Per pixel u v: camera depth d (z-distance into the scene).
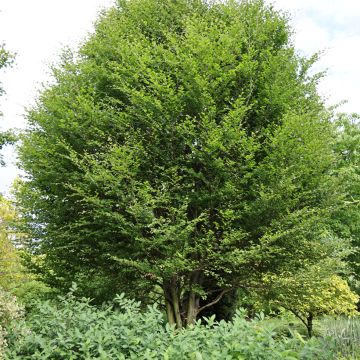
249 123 9.87
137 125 9.77
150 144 9.25
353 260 19.52
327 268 10.16
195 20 9.78
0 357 4.45
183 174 9.48
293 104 9.71
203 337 4.25
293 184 8.84
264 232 8.86
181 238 8.24
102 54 10.76
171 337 4.25
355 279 20.84
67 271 10.53
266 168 8.52
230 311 11.72
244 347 3.69
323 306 13.61
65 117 9.62
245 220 8.97
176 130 8.99
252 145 8.83
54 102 10.10
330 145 11.15
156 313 5.04
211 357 3.56
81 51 11.30
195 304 10.21
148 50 9.67
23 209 10.35
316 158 9.18
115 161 8.43
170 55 9.29
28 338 4.68
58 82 11.13
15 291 14.31
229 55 8.96
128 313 4.89
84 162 9.48
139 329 4.62
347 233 18.58
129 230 8.66
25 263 10.76
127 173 8.55
